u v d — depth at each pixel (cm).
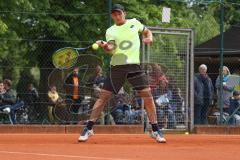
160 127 2200
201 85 2309
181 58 2234
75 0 2677
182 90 2231
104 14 2586
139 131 2158
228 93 2327
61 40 2567
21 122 2192
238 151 1316
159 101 2180
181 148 1387
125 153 1229
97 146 1419
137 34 1553
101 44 1536
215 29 3738
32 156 1141
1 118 2189
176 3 2934
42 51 2434
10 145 1427
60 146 1404
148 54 2177
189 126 2241
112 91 1563
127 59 1541
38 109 2192
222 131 2253
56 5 2656
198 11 3750
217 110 2327
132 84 1566
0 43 2498
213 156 1186
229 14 3506
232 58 2653
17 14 2556
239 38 2711
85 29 2627
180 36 2233
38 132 2116
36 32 2611
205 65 2491
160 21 2798
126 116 2186
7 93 2188
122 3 2719
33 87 2253
